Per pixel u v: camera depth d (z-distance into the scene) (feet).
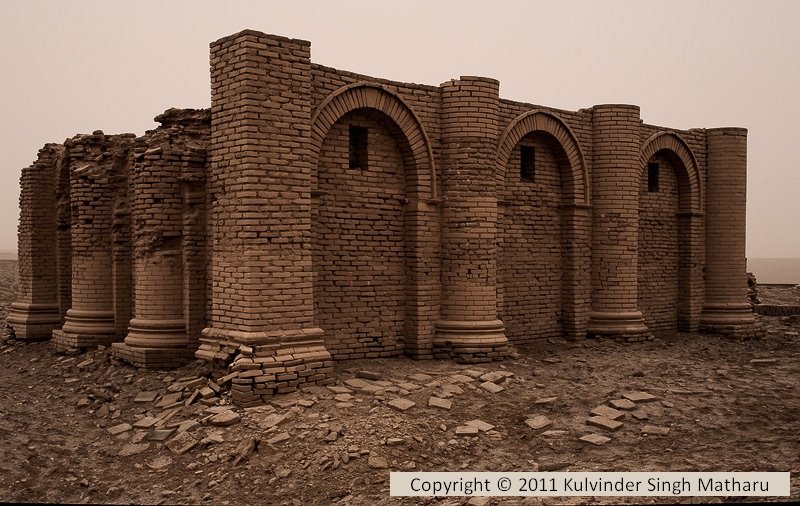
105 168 51.80
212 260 42.63
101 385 44.70
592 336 58.65
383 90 47.24
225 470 33.09
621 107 58.80
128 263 50.88
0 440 36.24
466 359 48.55
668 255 65.98
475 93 49.83
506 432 37.63
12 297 93.25
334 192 46.26
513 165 55.21
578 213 58.13
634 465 33.14
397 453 33.91
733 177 67.15
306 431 35.09
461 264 49.62
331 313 46.26
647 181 64.39
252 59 39.91
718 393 43.21
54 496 31.76
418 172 49.16
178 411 39.22
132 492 32.07
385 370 45.55
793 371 48.70
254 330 39.68
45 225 59.41
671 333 65.16
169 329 45.98
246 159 39.73
